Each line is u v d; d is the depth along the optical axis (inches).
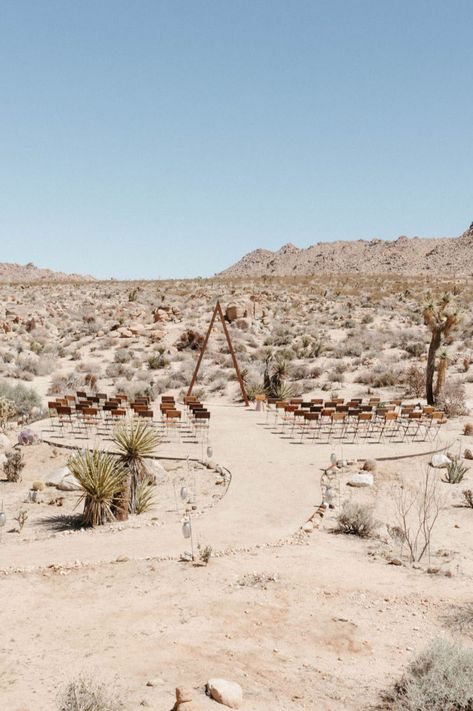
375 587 394.6
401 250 7436.0
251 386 1347.2
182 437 882.8
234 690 244.4
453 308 1127.6
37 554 447.8
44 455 794.8
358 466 735.7
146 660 281.1
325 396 1306.6
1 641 299.9
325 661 291.3
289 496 613.3
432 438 886.4
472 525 558.9
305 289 2965.1
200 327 1983.3
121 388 1352.1
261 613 345.4
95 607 348.8
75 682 240.7
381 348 1737.2
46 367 1601.9
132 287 3339.1
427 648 278.7
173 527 521.0
